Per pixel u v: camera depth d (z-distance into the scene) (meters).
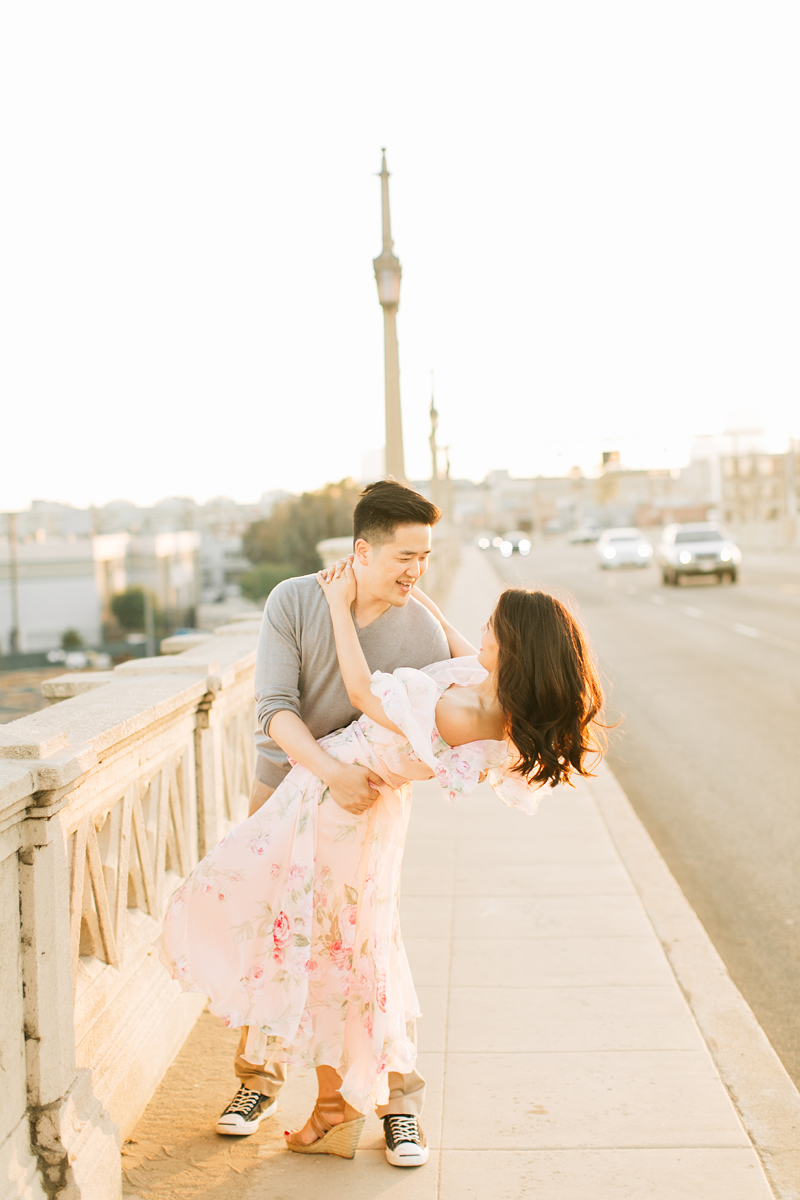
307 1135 2.72
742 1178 2.60
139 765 3.01
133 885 3.15
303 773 2.64
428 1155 2.71
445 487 36.91
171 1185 2.58
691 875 5.43
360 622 2.75
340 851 2.58
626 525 137.75
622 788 7.33
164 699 3.07
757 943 4.49
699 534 29.16
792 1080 3.29
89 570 75.62
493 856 5.48
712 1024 3.47
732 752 8.32
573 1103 2.98
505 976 3.89
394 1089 2.78
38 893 2.10
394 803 2.62
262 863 2.58
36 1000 2.12
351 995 2.60
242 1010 2.56
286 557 75.56
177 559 87.88
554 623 2.47
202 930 2.61
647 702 10.78
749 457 96.38
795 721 9.42
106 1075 2.63
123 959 2.91
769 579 29.64
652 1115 2.90
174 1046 3.23
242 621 6.01
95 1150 2.23
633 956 4.06
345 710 2.76
